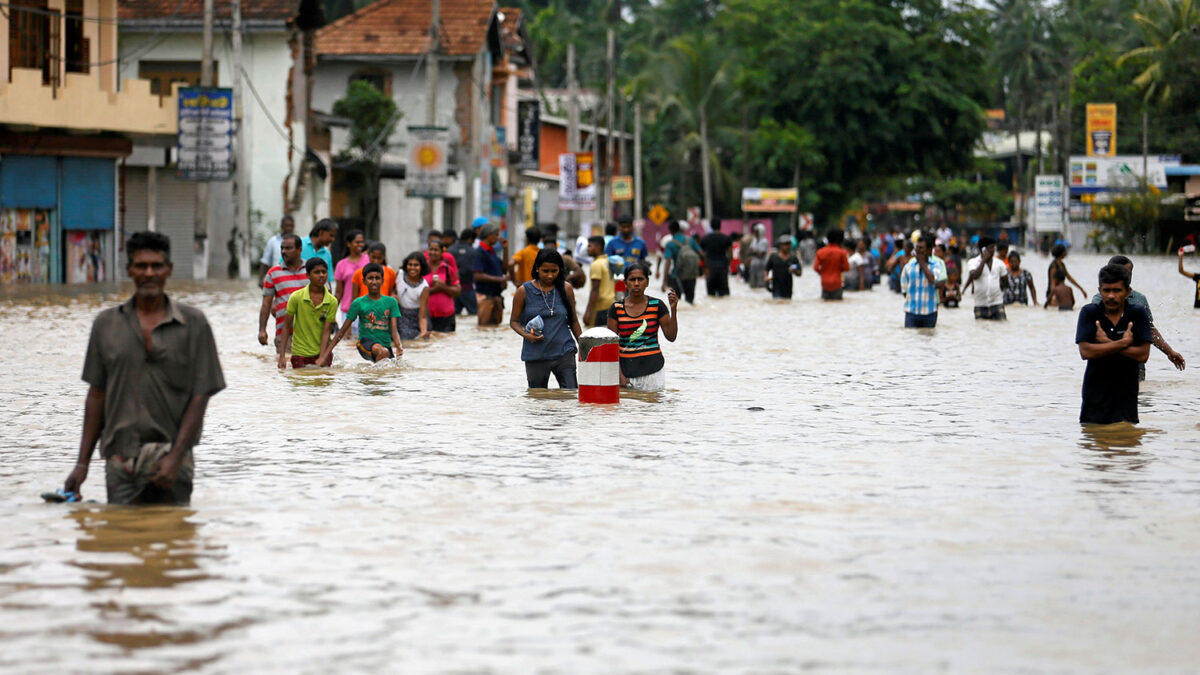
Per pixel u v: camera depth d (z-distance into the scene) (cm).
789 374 3391
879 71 16162
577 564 1403
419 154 8694
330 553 1450
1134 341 2450
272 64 9381
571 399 2839
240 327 4675
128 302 1675
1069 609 1244
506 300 6619
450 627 1184
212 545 1485
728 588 1311
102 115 7481
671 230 6569
